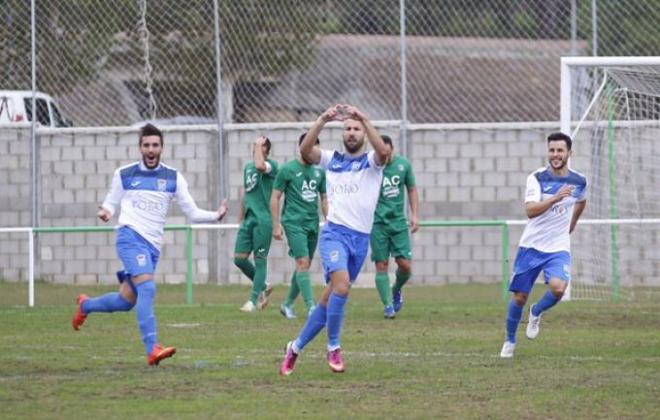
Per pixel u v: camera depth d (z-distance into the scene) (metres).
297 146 53.88
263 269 41.94
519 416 21.58
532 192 29.72
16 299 47.91
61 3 54.75
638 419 21.36
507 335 29.70
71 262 53.47
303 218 38.66
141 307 27.41
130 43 54.44
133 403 22.91
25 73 55.25
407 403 22.86
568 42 61.91
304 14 54.34
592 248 49.56
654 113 50.19
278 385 25.05
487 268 53.12
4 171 55.25
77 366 27.95
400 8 52.69
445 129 53.62
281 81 55.41
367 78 58.44
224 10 53.66
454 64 60.88
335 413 21.83
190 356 29.75
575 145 50.78
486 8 55.22
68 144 54.88
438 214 53.78
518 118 61.56
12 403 22.92
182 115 54.44
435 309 42.28
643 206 50.69
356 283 53.62
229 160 54.22
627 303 45.16
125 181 27.73
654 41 51.25
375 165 26.08
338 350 26.56
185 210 28.02
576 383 25.20
